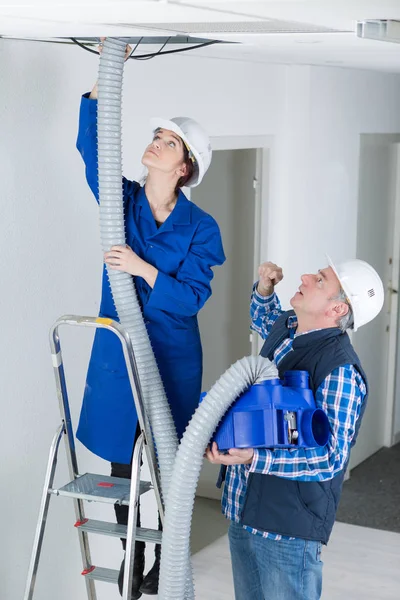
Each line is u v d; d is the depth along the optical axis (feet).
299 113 18.02
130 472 10.20
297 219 18.34
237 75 15.99
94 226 12.47
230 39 9.59
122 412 9.64
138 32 8.32
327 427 8.46
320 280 9.21
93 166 9.34
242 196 18.49
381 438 23.17
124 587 9.16
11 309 11.13
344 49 11.82
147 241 9.27
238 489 9.61
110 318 9.62
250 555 9.90
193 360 9.82
